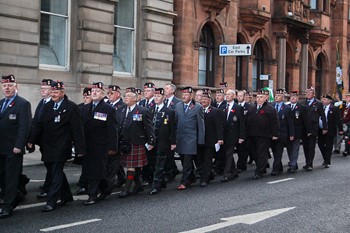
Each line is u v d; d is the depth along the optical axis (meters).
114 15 20.08
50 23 17.53
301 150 20.28
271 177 12.93
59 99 8.73
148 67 20.77
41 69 16.88
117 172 10.55
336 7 36.25
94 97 9.20
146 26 20.72
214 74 24.77
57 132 8.61
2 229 7.33
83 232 7.23
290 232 7.45
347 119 18.20
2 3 15.48
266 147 12.62
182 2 22.31
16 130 8.27
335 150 19.48
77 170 13.33
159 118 10.45
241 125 12.42
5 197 8.20
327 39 35.59
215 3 23.50
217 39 24.72
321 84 35.94
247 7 26.47
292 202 9.60
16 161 8.27
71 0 17.98
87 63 18.17
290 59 31.23
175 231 7.36
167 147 10.41
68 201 9.23
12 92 8.37
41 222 7.78
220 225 7.75
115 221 7.91
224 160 13.27
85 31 18.14
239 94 14.66
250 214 8.52
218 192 10.60
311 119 14.14
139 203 9.34
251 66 27.39
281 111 13.49
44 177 12.01
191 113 10.98
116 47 20.20
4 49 15.59
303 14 31.12
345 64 36.84
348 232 7.52
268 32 28.66
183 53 22.39
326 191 10.84
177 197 9.98
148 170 11.31
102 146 9.16
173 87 12.01
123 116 10.00
